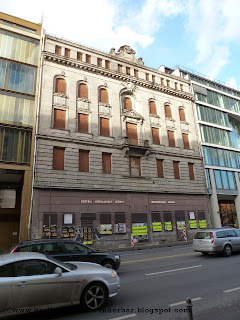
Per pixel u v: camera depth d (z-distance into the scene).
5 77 21.08
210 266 10.03
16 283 4.59
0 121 19.62
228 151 34.91
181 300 5.84
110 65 27.67
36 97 21.84
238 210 32.75
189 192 27.86
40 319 4.92
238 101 40.75
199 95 35.09
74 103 23.56
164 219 25.09
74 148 22.11
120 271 9.88
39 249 8.03
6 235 20.56
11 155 19.28
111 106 25.91
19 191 21.84
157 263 11.51
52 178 20.20
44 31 24.58
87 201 21.17
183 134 30.97
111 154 24.25
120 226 22.09
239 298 5.86
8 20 23.00
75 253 8.51
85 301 5.22
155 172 26.22
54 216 19.30
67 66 24.55
